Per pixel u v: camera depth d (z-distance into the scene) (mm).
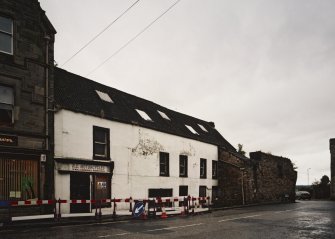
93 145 17562
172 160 23828
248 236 10523
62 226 12469
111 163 18250
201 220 15344
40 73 15211
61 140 15758
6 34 14195
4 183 13219
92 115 17609
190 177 25750
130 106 22484
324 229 12312
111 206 17984
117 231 11289
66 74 19000
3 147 13234
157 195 21906
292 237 10430
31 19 15109
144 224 13500
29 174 14078
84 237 9852
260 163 31922
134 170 20016
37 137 14625
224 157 29953
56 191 15188
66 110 16219
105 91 21469
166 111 28188
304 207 25125
